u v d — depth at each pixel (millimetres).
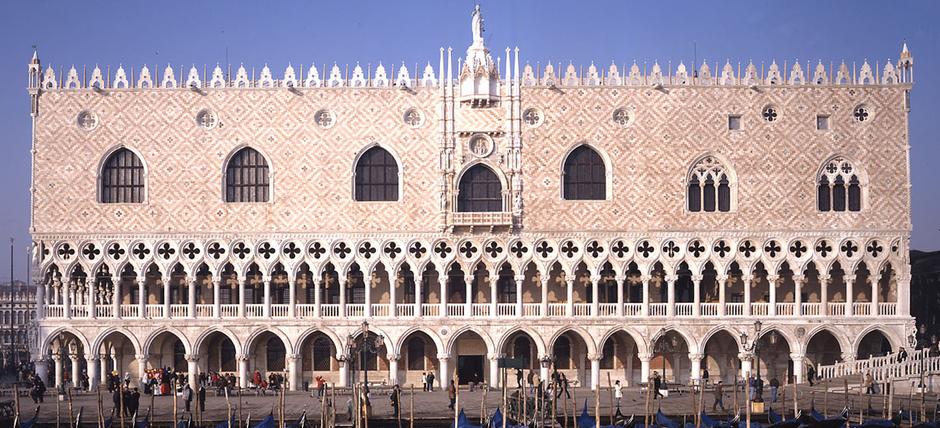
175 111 121125
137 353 120438
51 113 121000
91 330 120188
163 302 123500
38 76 121125
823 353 124938
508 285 124188
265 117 121125
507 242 120750
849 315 120938
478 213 119625
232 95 121250
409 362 123938
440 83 120688
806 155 121125
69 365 154625
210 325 120688
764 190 120875
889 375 110500
